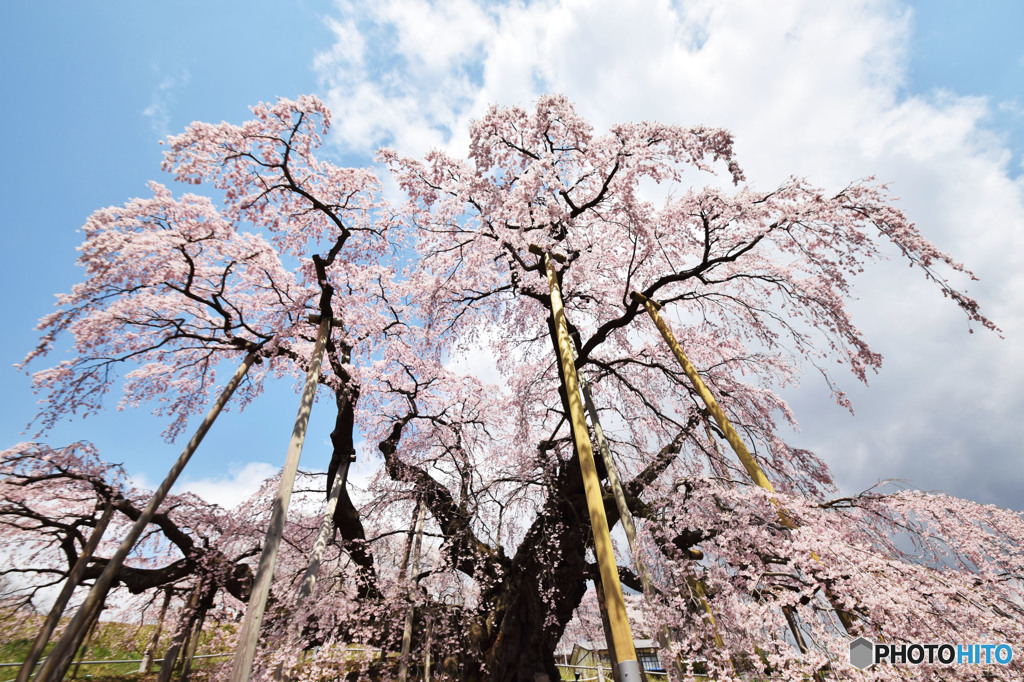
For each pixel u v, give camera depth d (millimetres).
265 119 8797
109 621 10602
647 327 11031
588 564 9586
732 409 8773
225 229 9359
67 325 8477
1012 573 4551
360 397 12227
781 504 4977
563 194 8531
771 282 8414
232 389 8227
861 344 7668
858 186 6941
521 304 11406
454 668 10164
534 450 11492
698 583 5461
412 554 11883
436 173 9539
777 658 3895
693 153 7957
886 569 4027
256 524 10836
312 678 8062
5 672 8930
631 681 3988
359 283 11875
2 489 8594
